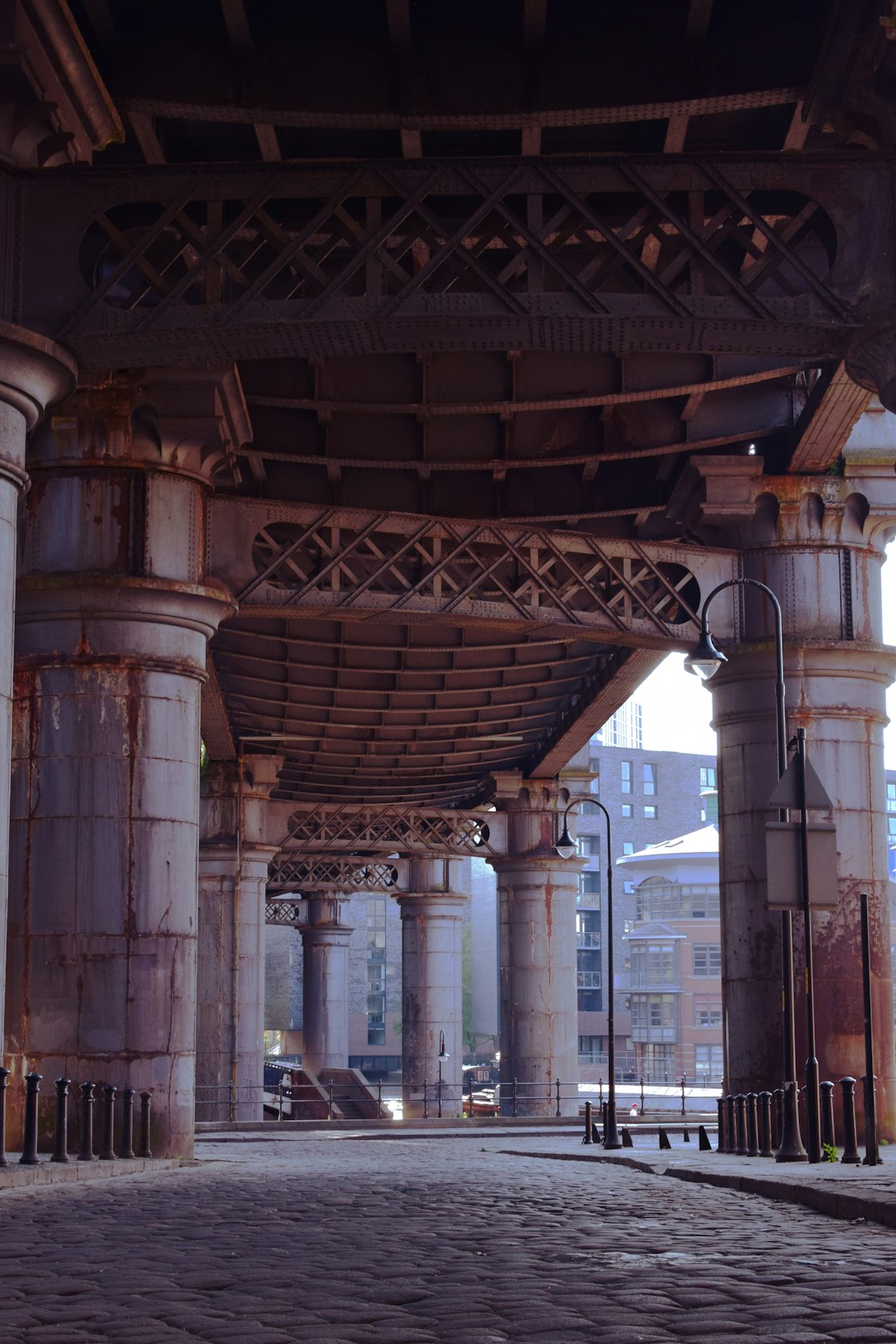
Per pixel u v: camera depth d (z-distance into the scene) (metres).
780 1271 7.83
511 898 60.84
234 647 41.31
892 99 16.33
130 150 20.56
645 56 17.33
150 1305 6.88
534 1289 7.30
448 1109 74.44
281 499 29.92
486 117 17.30
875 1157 15.45
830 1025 27.14
